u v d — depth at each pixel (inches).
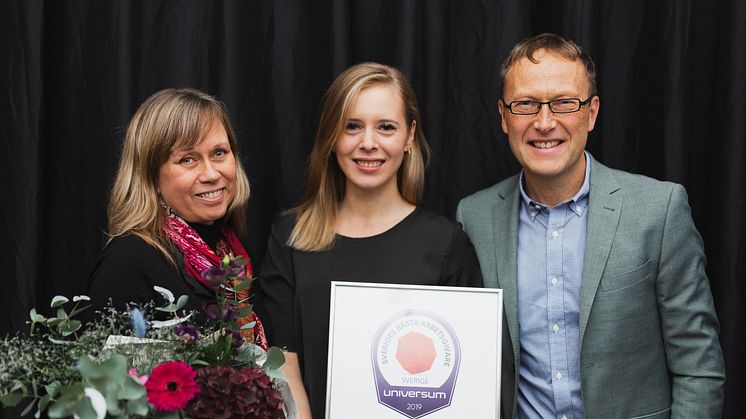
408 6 93.2
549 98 76.9
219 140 77.0
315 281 81.4
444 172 98.4
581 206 81.4
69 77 96.5
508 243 82.4
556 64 77.2
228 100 95.0
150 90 96.4
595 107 81.0
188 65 96.3
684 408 77.4
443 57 96.3
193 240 77.9
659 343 79.7
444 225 83.5
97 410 54.3
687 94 92.8
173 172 75.7
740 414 93.8
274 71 98.3
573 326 79.3
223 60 94.9
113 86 94.3
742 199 91.7
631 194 79.3
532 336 80.7
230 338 64.1
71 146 97.2
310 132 98.8
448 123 98.3
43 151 95.4
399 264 81.4
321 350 80.1
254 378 61.1
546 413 80.1
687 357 78.0
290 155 98.6
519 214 83.7
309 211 85.2
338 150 82.2
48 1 96.7
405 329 76.9
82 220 97.6
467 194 98.7
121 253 74.6
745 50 90.6
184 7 96.1
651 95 95.0
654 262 77.8
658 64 93.6
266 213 99.6
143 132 76.0
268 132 99.2
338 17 94.3
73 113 96.8
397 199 85.7
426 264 81.4
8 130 94.0
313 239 83.3
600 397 76.9
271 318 83.3
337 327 77.1
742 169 91.4
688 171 94.0
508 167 97.7
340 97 81.0
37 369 60.4
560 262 80.1
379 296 77.5
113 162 95.0
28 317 93.8
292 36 97.8
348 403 76.1
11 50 93.6
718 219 93.0
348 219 85.1
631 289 76.9
